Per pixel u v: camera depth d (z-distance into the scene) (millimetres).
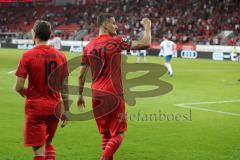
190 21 57969
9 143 10664
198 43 51875
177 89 21656
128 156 9719
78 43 56156
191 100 18094
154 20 61625
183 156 9773
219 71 32062
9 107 15758
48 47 7402
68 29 68375
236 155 9891
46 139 7648
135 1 67812
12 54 48250
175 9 62312
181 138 11492
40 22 7391
